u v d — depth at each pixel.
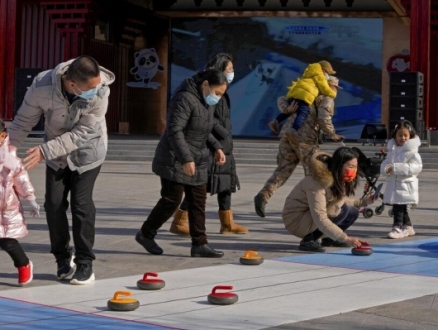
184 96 8.84
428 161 25.48
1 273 8.09
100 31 35.34
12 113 31.59
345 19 36.28
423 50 28.66
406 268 8.55
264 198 11.34
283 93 37.06
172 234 10.84
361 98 36.38
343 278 8.00
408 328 6.14
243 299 7.04
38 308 6.66
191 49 37.91
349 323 6.25
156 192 16.75
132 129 38.31
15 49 32.16
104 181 19.23
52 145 7.44
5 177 7.31
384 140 29.06
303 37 36.75
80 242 7.62
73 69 7.20
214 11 37.38
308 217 9.55
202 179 9.12
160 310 6.62
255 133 37.47
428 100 28.64
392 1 32.88
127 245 9.97
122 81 37.66
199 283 7.70
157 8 37.69
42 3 32.44
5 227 7.33
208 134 9.09
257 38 37.22
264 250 9.73
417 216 13.15
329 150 28.22
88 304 6.82
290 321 6.29
